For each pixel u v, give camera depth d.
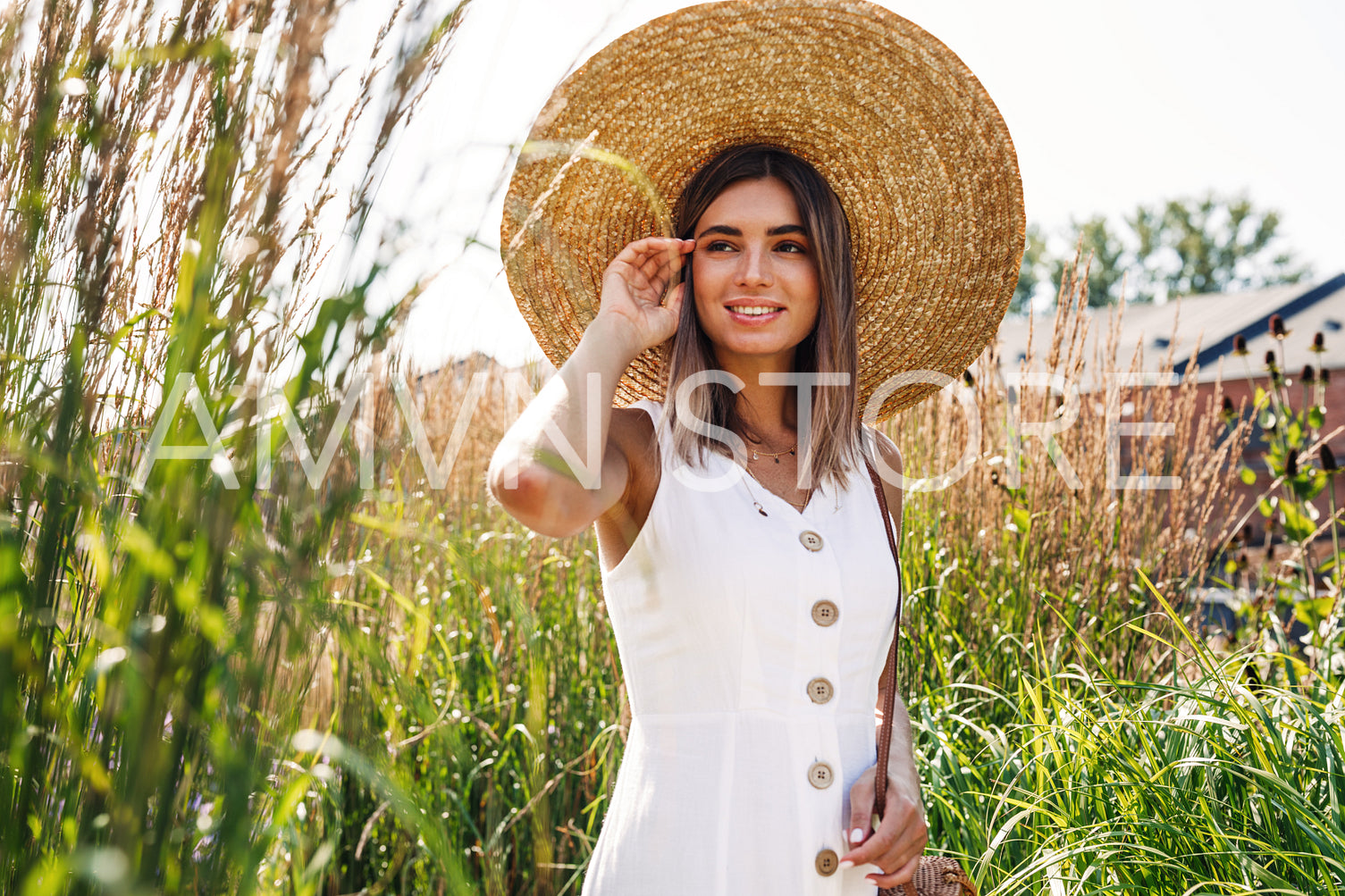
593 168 1.62
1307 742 1.84
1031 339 3.46
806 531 1.37
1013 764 2.18
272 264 0.70
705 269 1.52
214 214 0.68
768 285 1.50
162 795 0.63
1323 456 3.19
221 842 0.66
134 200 0.79
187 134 0.75
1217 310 25.69
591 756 2.72
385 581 0.84
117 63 0.75
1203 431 3.44
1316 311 23.42
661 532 1.33
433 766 2.12
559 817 2.57
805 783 1.26
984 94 1.69
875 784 1.29
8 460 0.70
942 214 1.79
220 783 0.67
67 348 0.78
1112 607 3.09
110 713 0.65
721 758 1.27
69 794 0.71
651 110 1.62
